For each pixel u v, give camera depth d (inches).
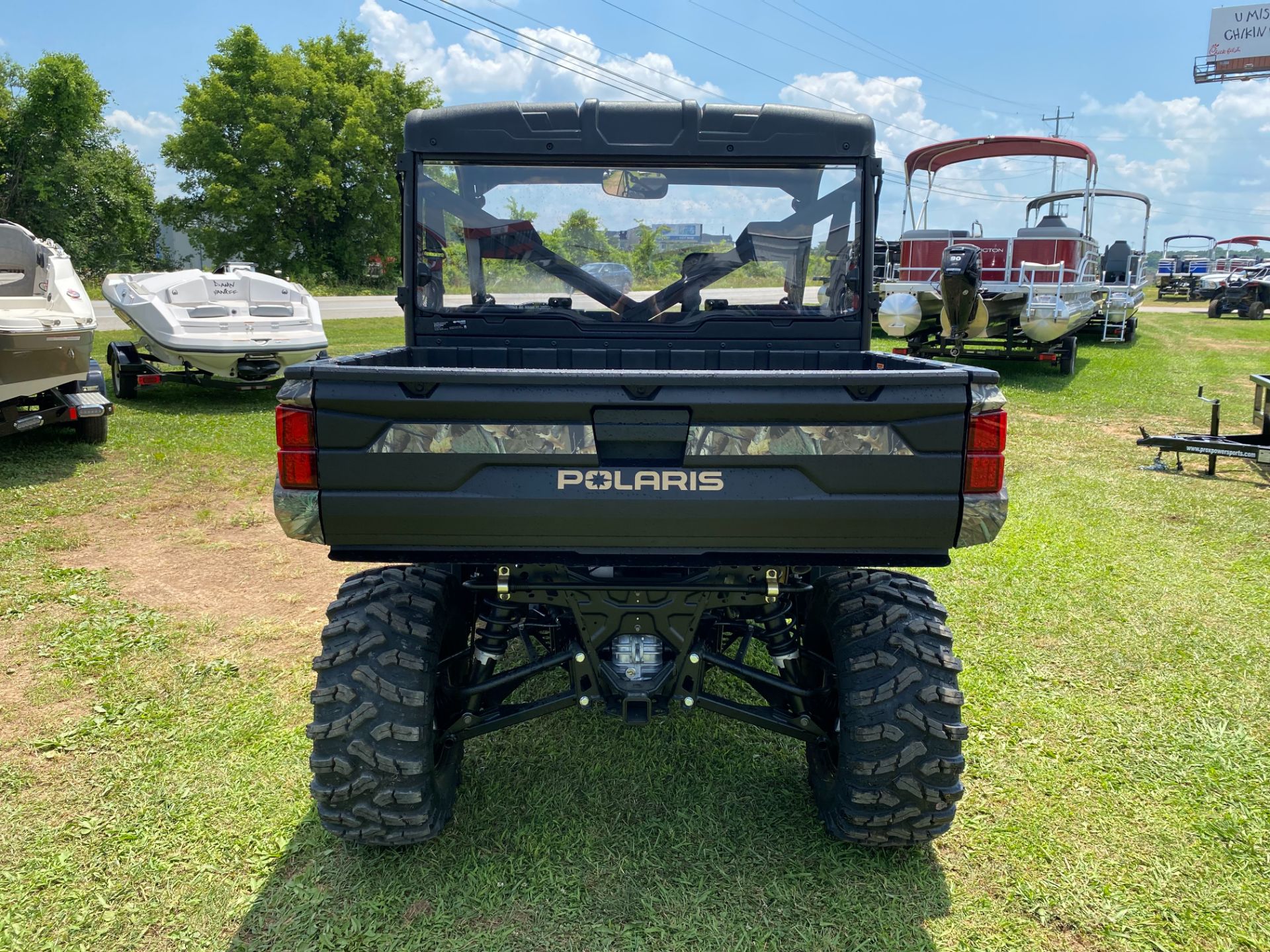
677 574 100.0
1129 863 103.1
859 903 96.2
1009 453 309.3
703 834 107.5
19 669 150.3
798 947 90.2
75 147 1640.0
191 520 235.3
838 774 98.7
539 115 124.2
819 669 111.9
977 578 190.4
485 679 107.5
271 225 1668.3
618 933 91.7
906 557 91.6
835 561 91.1
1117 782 118.6
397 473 85.8
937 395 84.2
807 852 104.3
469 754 125.0
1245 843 106.3
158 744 127.9
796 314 133.4
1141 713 136.1
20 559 201.2
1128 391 433.7
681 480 86.1
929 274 489.1
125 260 1712.6
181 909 95.5
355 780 93.0
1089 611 173.6
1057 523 229.1
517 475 86.3
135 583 190.2
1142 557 203.2
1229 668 150.0
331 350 566.6
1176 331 798.5
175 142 1638.8
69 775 120.0
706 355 134.8
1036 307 431.8
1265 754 124.9
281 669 151.5
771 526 87.4
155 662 153.4
